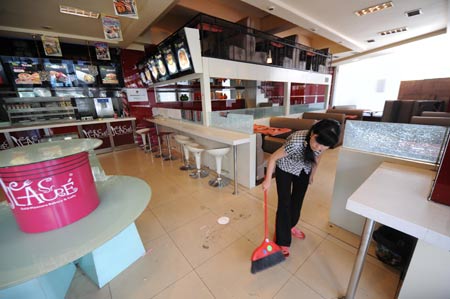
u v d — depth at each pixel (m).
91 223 1.24
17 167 1.02
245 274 1.54
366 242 1.08
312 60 6.64
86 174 1.33
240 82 6.64
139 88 6.13
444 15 4.47
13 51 4.34
